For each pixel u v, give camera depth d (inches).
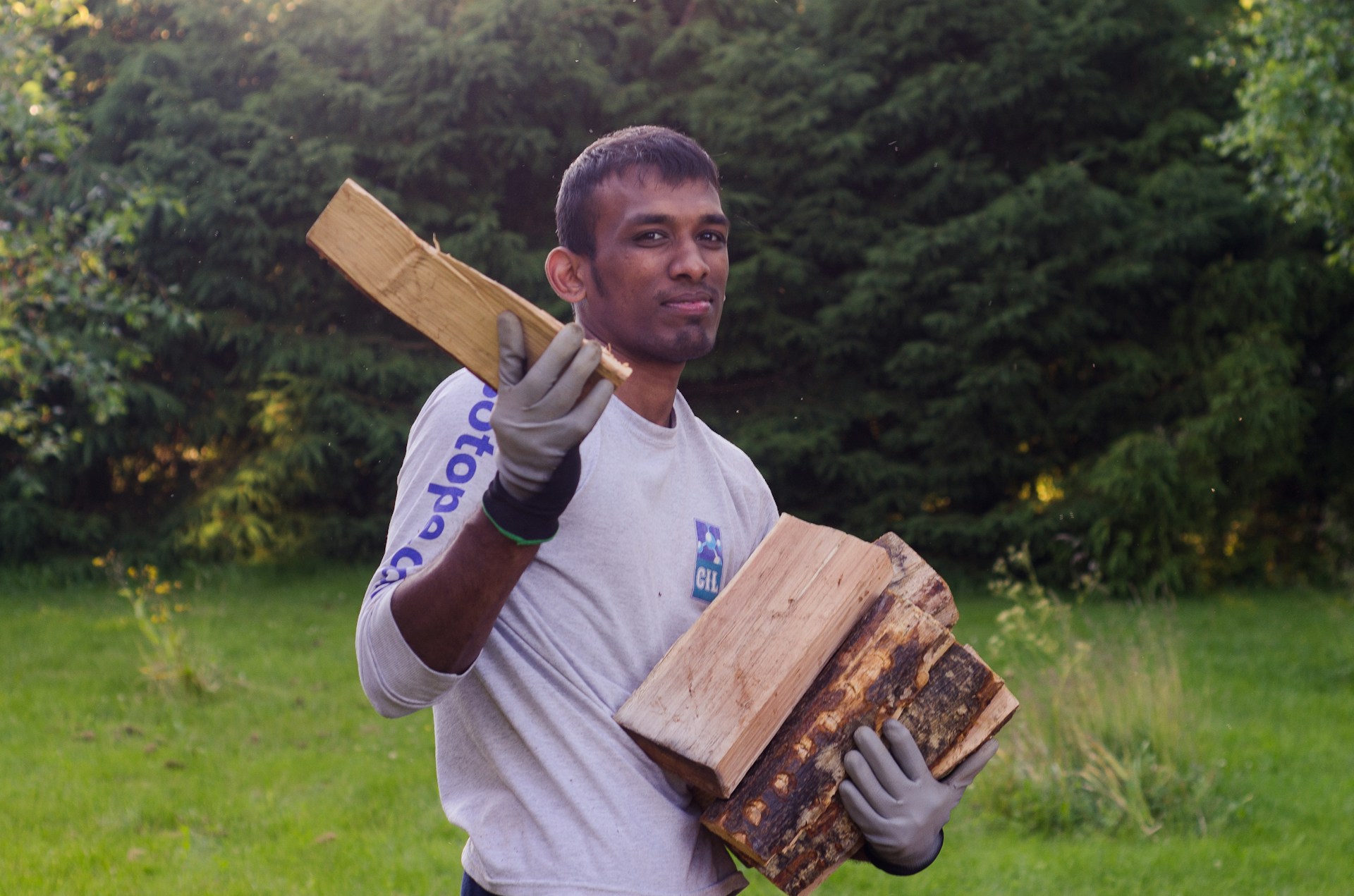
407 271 47.3
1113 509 483.2
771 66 502.0
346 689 297.4
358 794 219.1
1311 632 400.8
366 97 466.3
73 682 295.6
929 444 515.2
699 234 62.1
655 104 504.7
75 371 345.4
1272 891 178.2
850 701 57.6
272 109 479.2
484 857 57.6
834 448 496.1
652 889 56.4
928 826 57.2
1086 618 309.6
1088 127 515.2
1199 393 505.4
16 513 456.1
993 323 474.9
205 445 493.7
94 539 483.2
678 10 530.0
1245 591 499.5
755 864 57.4
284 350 472.1
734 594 59.3
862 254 502.3
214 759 237.6
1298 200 395.2
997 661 286.2
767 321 495.2
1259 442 477.7
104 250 358.0
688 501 64.4
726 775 54.2
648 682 57.2
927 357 486.6
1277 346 488.4
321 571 489.1
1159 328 525.7
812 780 56.9
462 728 61.4
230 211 460.8
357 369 478.6
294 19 491.5
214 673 294.0
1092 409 503.2
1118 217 494.9
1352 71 343.6
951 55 514.3
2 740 244.2
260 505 482.0
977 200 502.3
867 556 59.4
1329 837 202.5
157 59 474.0
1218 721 274.2
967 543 494.6
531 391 46.8
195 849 188.9
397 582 55.6
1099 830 204.4
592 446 59.8
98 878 174.1
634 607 59.8
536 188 509.4
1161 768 215.3
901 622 59.0
